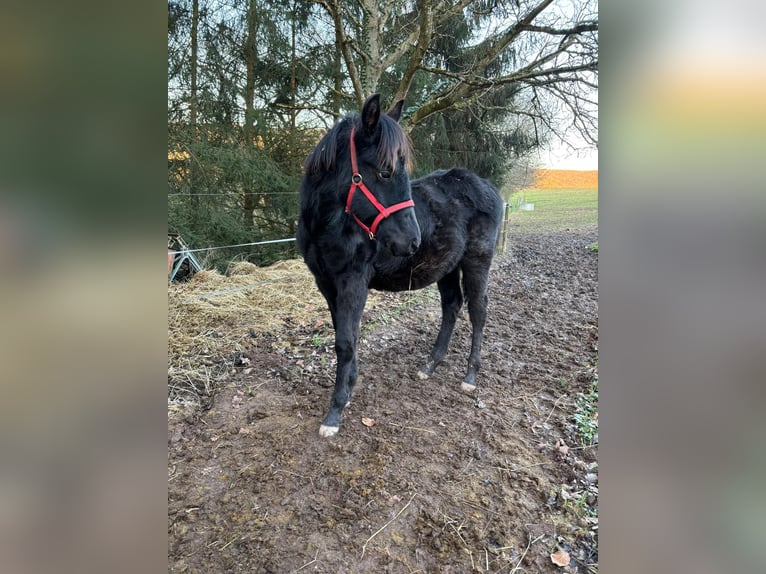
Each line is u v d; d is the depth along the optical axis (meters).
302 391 2.73
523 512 1.78
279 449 2.15
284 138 7.46
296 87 7.39
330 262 2.25
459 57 7.80
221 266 6.68
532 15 4.84
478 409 2.58
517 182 12.19
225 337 3.51
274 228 7.66
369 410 2.53
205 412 2.50
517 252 8.39
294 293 4.74
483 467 2.05
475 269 2.88
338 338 2.29
